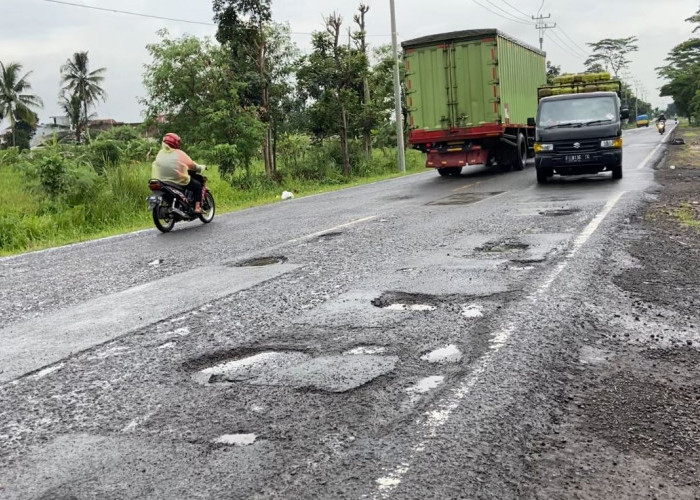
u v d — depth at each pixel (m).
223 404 3.29
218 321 4.88
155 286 6.37
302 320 4.74
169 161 11.09
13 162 34.47
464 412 3.04
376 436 2.84
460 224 9.17
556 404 3.11
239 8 22.75
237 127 20.83
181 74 21.64
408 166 29.67
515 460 2.60
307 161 26.02
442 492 2.38
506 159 20.05
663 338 4.02
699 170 16.02
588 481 2.45
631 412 3.03
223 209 15.61
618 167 14.48
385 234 8.72
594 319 4.41
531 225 8.61
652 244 6.98
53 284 6.96
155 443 2.90
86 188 15.98
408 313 4.74
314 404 3.21
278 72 23.81
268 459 2.69
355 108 26.83
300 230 9.82
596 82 19.69
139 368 3.94
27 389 3.71
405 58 18.88
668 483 2.43
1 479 2.66
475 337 4.11
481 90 18.31
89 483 2.59
